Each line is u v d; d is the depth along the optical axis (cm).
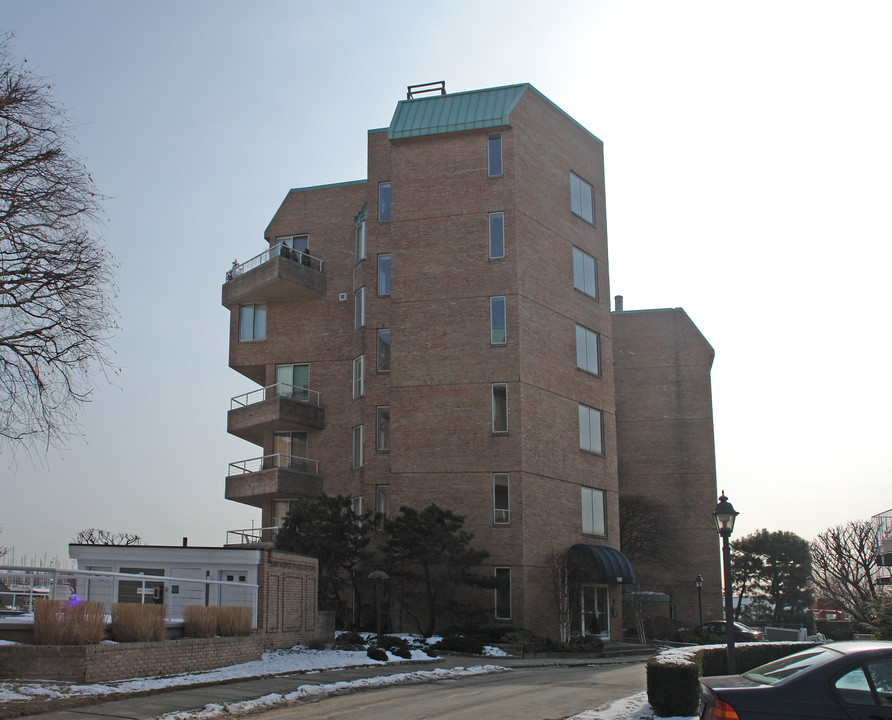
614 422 4438
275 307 4631
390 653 2791
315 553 3522
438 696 1838
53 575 1864
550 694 1888
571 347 4203
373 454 3997
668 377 5781
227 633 2306
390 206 4212
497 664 2830
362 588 3738
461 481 3809
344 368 4475
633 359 5841
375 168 4300
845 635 5706
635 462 5706
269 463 4456
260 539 4328
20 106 2198
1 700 1474
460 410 3869
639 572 5528
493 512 3756
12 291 2191
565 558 3822
